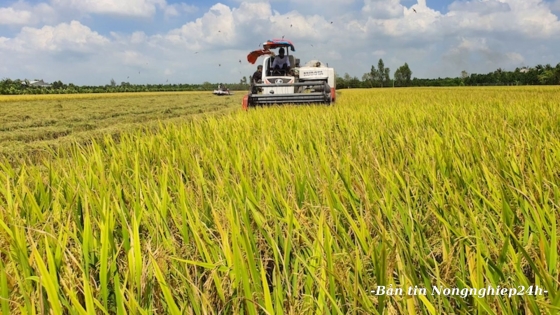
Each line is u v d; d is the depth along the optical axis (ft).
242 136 19.40
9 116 63.52
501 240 7.04
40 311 4.90
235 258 5.71
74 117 61.72
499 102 38.96
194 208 8.50
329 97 39.68
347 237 7.09
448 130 18.11
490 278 5.66
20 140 38.47
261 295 5.78
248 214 8.58
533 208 7.06
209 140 18.02
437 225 8.20
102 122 55.57
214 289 6.42
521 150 11.91
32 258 6.46
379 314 5.22
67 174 11.74
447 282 6.25
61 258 6.64
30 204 9.24
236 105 98.17
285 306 5.85
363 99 62.59
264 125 22.91
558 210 7.90
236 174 11.34
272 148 14.03
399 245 6.12
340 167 11.20
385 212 8.04
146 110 79.15
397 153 13.78
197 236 6.93
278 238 7.82
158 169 12.64
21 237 6.82
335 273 5.74
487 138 15.29
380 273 5.37
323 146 14.80
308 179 10.30
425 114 27.32
